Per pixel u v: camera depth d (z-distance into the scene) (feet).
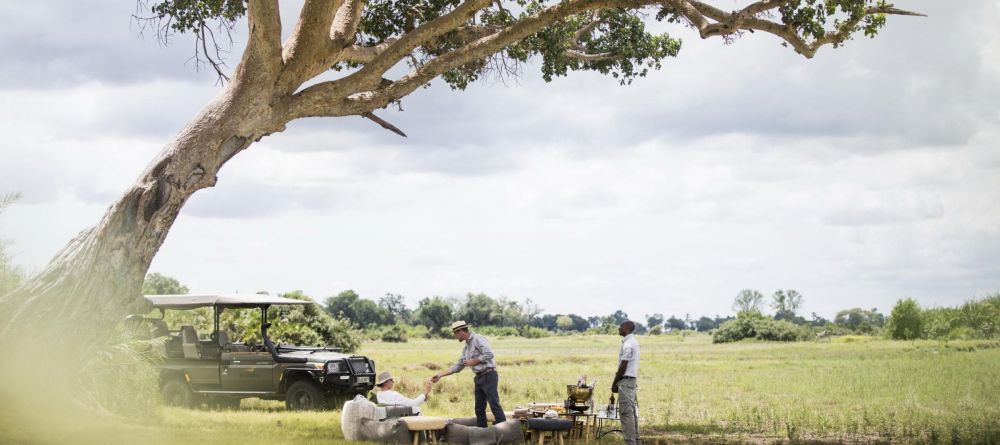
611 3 57.21
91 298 50.44
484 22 69.21
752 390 79.15
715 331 268.62
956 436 46.14
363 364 65.31
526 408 48.62
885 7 58.13
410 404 45.44
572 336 430.61
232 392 64.18
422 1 66.95
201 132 53.78
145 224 51.98
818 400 69.46
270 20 52.29
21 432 37.91
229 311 93.71
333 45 57.57
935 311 197.88
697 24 57.00
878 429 50.78
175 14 65.87
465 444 42.96
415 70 60.13
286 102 56.44
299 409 62.54
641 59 74.43
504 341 341.62
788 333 255.70
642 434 50.85
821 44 58.23
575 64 73.61
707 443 46.93
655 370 109.91
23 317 49.08
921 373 88.94
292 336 105.70
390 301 590.14
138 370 54.34
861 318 506.48
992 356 112.37
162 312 66.33
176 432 43.62
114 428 42.73
